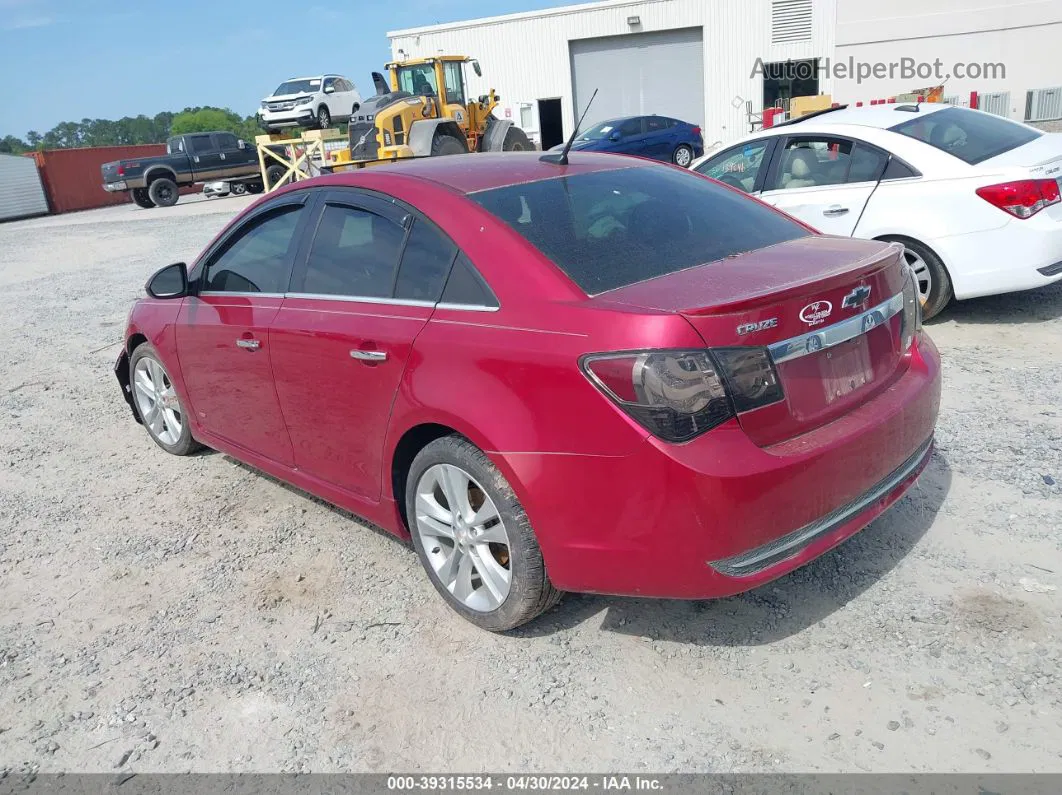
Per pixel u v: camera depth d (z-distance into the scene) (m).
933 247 6.02
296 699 2.99
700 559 2.59
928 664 2.83
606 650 3.09
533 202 3.30
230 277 4.27
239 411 4.28
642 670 2.96
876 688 2.75
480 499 3.16
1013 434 4.39
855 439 2.76
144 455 5.48
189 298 4.52
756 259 3.08
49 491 5.04
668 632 3.15
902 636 2.97
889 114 6.62
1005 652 2.84
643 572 2.68
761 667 2.91
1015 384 5.07
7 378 7.66
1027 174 5.68
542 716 2.79
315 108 30.75
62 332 9.36
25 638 3.52
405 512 3.52
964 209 5.88
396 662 3.14
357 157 18.84
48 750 2.85
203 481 4.96
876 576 3.32
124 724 2.94
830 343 2.79
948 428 4.54
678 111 31.28
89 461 5.48
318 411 3.69
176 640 3.41
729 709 2.74
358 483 3.64
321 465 3.83
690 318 2.52
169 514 4.57
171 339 4.63
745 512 2.54
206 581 3.84
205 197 33.38
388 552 3.96
